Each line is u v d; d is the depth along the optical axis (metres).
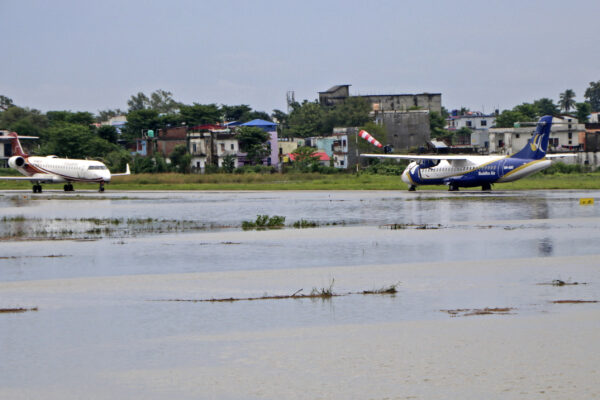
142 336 65.75
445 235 133.00
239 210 197.88
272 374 54.97
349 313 72.88
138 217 180.38
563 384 51.53
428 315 71.31
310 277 92.88
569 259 102.69
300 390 51.56
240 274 95.81
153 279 93.00
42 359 59.31
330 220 165.12
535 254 107.88
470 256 107.38
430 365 56.19
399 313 72.38
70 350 61.69
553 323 67.06
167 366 57.28
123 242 131.25
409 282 88.38
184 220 171.25
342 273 95.31
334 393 50.84
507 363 56.25
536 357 57.56
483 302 76.44
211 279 92.50
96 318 72.50
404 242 124.56
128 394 51.53
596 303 74.69
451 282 87.69
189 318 72.00
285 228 150.25
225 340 64.00
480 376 53.50
